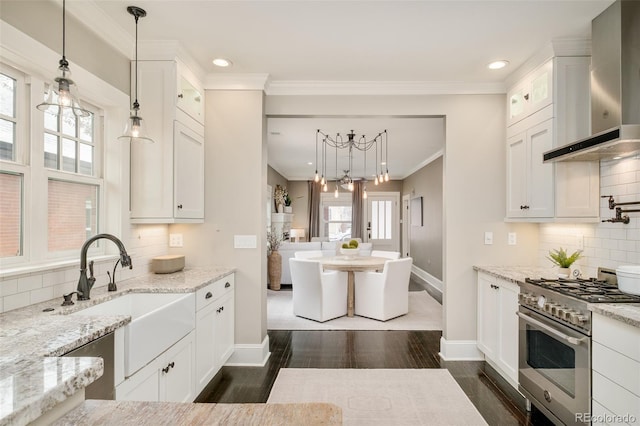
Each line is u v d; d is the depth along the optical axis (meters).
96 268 2.25
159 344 1.83
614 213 2.41
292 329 4.21
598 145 1.95
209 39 2.56
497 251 3.31
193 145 2.97
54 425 0.74
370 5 2.13
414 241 8.86
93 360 0.90
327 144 5.91
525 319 2.33
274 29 2.41
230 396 2.61
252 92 3.23
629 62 2.05
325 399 2.56
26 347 1.18
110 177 2.48
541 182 2.70
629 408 1.54
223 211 3.24
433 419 2.31
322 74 3.17
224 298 2.93
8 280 1.65
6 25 1.62
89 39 2.21
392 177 9.95
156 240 3.02
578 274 2.54
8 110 1.77
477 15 2.24
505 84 3.29
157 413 0.78
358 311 4.80
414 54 2.76
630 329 1.54
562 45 2.54
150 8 2.16
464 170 3.33
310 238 10.15
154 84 2.62
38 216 1.89
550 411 2.10
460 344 3.30
